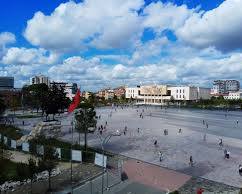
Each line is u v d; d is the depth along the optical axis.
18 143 60.69
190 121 131.38
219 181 43.28
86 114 61.66
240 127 110.31
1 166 41.59
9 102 161.00
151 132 92.44
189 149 66.12
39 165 38.62
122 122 121.56
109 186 39.59
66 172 45.22
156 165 51.38
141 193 37.34
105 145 68.94
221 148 68.06
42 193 36.47
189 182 42.59
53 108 107.31
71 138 77.25
